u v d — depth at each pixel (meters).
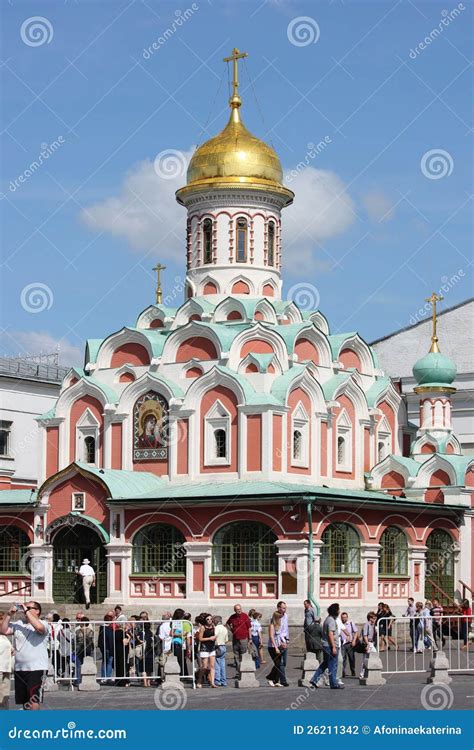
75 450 68.94
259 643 51.06
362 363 72.88
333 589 61.28
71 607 62.28
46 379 88.25
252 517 60.25
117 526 62.94
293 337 67.25
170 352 67.75
